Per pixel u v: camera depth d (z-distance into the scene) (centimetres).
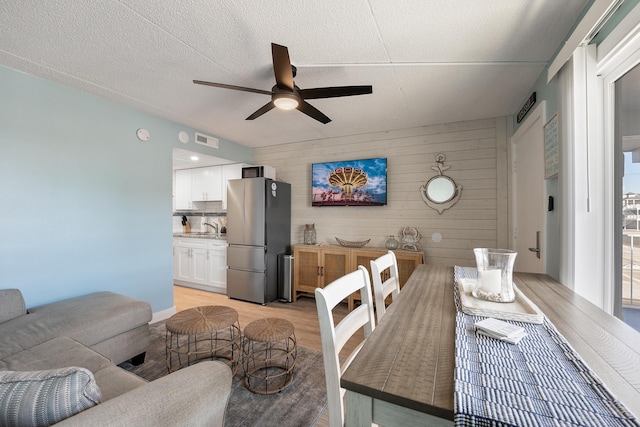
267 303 381
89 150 257
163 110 299
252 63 207
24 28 166
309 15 157
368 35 174
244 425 159
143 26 166
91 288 259
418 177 354
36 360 143
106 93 256
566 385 64
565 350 81
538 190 223
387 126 353
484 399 59
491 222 318
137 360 219
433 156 346
